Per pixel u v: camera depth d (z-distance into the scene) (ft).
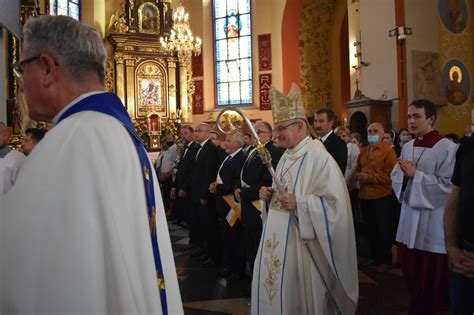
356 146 19.85
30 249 2.60
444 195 10.01
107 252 2.71
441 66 31.94
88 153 2.84
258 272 9.25
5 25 9.81
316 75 48.62
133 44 54.03
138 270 2.88
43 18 3.31
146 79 54.60
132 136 3.30
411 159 10.76
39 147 2.88
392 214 16.69
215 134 19.51
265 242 9.23
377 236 16.57
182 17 44.32
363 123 28.96
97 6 52.75
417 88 29.50
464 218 6.64
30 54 3.26
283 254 8.74
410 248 10.30
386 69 29.58
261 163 13.11
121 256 2.72
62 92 3.28
